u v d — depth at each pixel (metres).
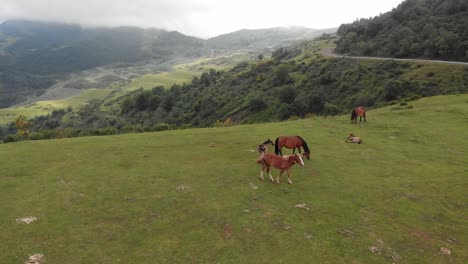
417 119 37.06
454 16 135.88
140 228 13.16
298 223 13.59
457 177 19.16
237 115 130.62
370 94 98.06
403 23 155.62
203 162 22.41
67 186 17.86
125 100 199.88
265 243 12.12
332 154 24.08
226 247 11.85
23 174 20.22
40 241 12.09
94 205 15.29
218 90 175.00
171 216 14.16
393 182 18.41
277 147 21.88
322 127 34.53
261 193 16.59
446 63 100.31
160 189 17.27
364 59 131.12
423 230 13.36
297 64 164.62
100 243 12.05
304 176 19.31
